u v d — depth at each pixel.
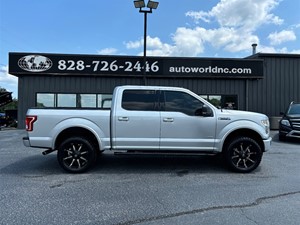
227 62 18.12
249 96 18.64
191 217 3.97
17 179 5.93
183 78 18.20
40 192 5.05
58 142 6.60
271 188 5.37
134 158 8.20
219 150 6.59
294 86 18.95
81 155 6.46
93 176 6.19
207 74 18.02
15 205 4.40
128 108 6.55
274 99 18.78
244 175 6.37
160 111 6.56
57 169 6.82
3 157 8.34
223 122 6.58
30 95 17.48
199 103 6.65
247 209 4.28
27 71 17.14
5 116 21.83
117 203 4.51
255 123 6.66
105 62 17.52
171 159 8.09
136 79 17.97
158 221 3.83
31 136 6.34
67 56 17.33
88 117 6.43
